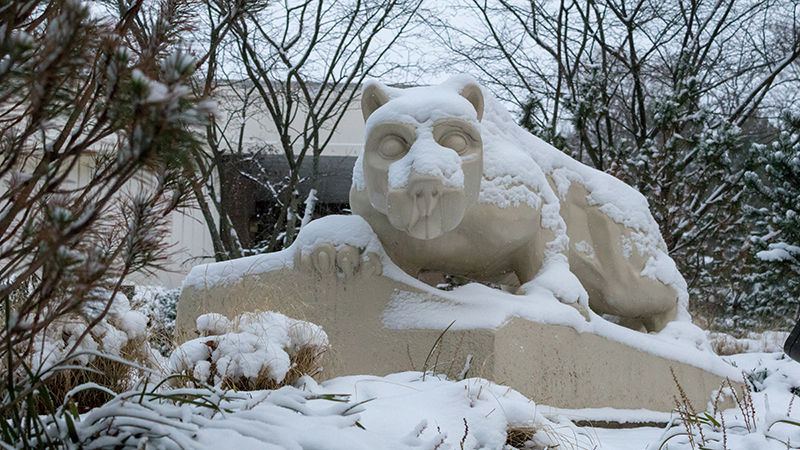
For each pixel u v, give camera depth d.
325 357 4.53
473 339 4.75
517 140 5.79
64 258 1.91
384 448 2.83
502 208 5.11
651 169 12.95
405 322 5.01
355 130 16.86
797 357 4.36
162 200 2.29
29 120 2.01
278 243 15.48
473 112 4.64
